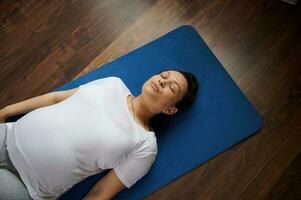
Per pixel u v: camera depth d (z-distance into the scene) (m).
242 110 1.69
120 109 1.39
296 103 1.74
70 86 1.68
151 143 1.40
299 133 1.69
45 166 1.27
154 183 1.55
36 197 1.32
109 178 1.38
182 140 1.61
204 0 1.91
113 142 1.31
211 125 1.65
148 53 1.76
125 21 1.88
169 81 1.42
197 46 1.79
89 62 1.78
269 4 1.91
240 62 1.82
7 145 1.31
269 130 1.69
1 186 1.23
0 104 1.68
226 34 1.87
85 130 1.30
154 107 1.44
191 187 1.58
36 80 1.74
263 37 1.87
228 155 1.64
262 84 1.78
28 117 1.32
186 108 1.55
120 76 1.71
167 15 1.90
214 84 1.72
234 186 1.60
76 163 1.30
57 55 1.79
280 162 1.64
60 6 1.89
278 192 1.59
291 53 1.84
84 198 1.38
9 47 1.79
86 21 1.87
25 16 1.86
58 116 1.31
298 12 1.90
